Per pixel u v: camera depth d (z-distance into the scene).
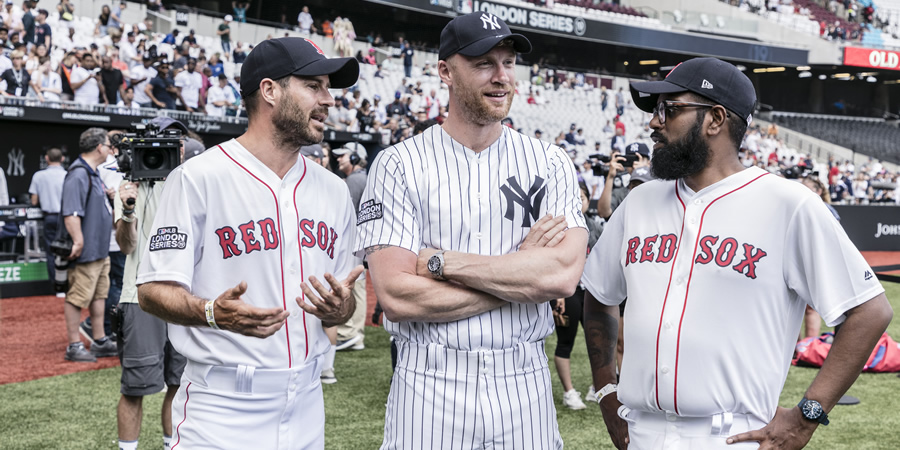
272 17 19.83
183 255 2.29
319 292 2.21
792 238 2.07
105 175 8.09
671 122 2.16
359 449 4.38
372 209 2.43
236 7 17.19
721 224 2.12
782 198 2.09
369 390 5.64
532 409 2.40
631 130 25.83
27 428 4.71
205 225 2.34
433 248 2.40
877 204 20.02
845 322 2.04
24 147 12.44
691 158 2.13
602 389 2.47
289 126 2.34
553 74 24.48
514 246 2.42
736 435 2.07
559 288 2.29
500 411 2.33
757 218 2.10
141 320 3.68
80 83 12.19
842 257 2.02
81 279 6.43
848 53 28.56
